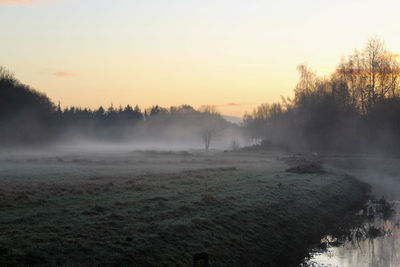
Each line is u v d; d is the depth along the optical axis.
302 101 110.69
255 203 24.56
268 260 18.22
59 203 20.86
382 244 23.19
